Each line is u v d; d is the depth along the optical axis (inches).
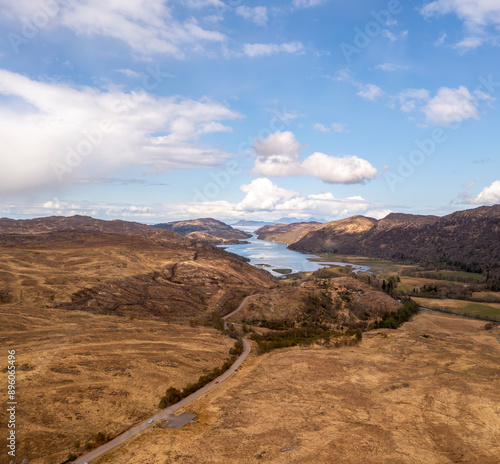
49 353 2977.4
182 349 3782.0
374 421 2228.1
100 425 2151.8
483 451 1807.3
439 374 3267.7
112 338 3722.9
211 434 2043.6
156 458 1791.3
